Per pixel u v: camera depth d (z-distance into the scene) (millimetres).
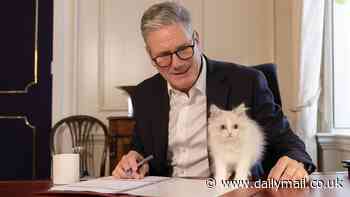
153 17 1157
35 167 3229
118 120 2877
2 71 3248
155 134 1353
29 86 3248
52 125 3246
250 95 1250
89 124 3121
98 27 3293
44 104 3250
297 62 2590
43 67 3258
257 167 999
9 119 3238
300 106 2551
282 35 3105
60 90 3258
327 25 2670
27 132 3236
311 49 2551
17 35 3258
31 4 3270
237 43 3207
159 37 1154
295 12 2646
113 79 3287
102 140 3203
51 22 3270
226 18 3223
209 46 3221
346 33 2660
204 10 3232
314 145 2555
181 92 1335
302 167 1029
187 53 1188
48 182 1194
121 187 993
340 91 2676
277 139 1174
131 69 3275
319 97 2684
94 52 3291
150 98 1407
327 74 2670
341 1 2668
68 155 1172
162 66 1213
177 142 1329
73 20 3279
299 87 2561
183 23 1169
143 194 906
